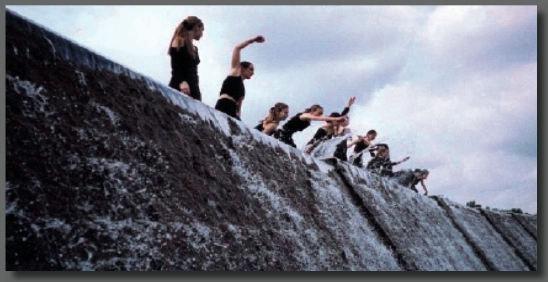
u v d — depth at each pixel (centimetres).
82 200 314
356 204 773
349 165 868
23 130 309
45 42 369
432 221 1070
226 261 392
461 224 1236
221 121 554
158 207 365
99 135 365
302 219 565
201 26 634
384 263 682
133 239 326
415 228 927
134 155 385
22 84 331
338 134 1030
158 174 393
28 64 344
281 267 455
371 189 880
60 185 307
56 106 346
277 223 512
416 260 779
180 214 382
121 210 334
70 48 390
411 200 1060
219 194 453
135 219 339
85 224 303
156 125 435
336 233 621
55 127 334
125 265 307
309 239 545
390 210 881
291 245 502
